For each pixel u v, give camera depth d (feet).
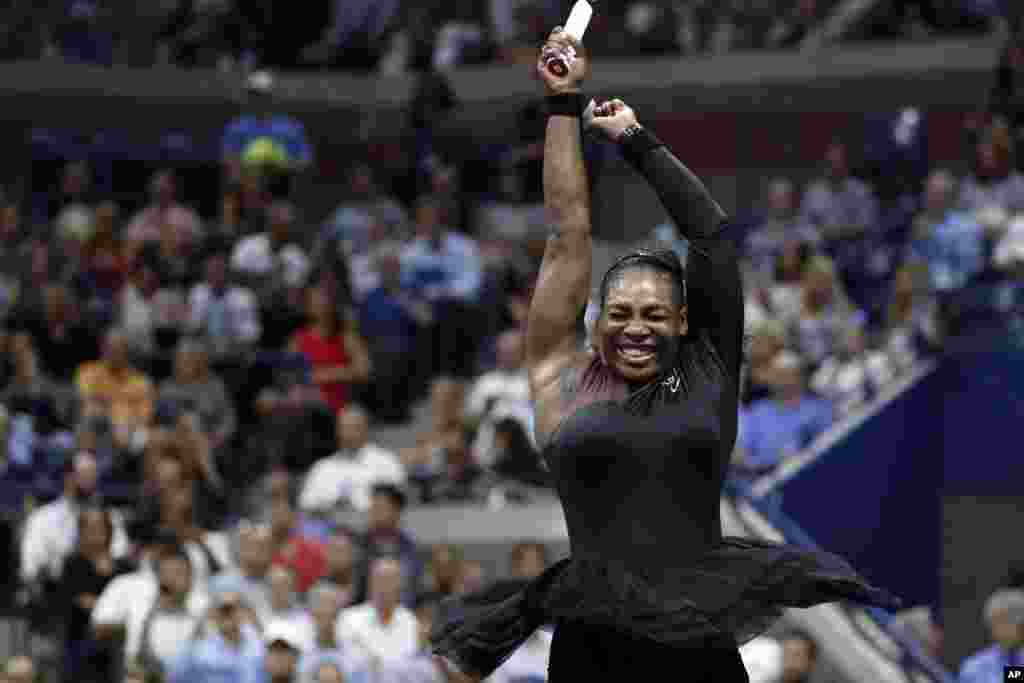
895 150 133.69
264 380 107.04
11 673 76.07
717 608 27.86
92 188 152.66
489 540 95.45
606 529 28.45
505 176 133.39
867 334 109.70
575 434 28.76
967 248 107.65
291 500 96.37
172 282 118.83
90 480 87.30
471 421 101.30
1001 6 127.85
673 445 28.48
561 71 30.66
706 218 29.63
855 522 91.15
